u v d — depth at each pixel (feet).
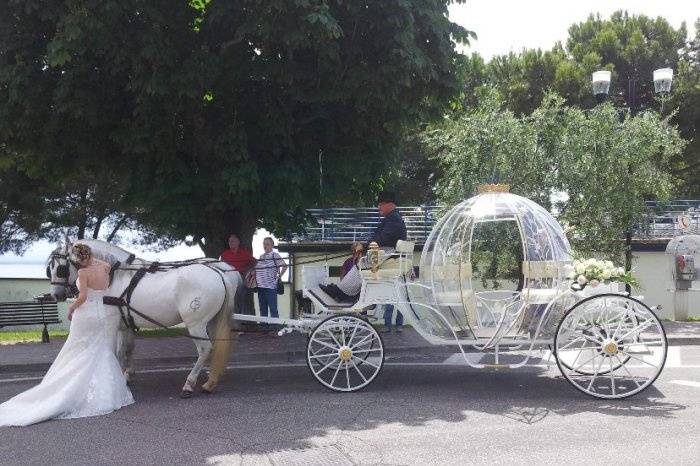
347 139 48.65
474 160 58.34
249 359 40.63
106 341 28.71
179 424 25.20
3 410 26.76
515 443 22.04
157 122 42.96
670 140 58.39
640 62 97.66
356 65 42.16
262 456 21.21
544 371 34.53
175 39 42.63
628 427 23.75
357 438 22.94
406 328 54.34
